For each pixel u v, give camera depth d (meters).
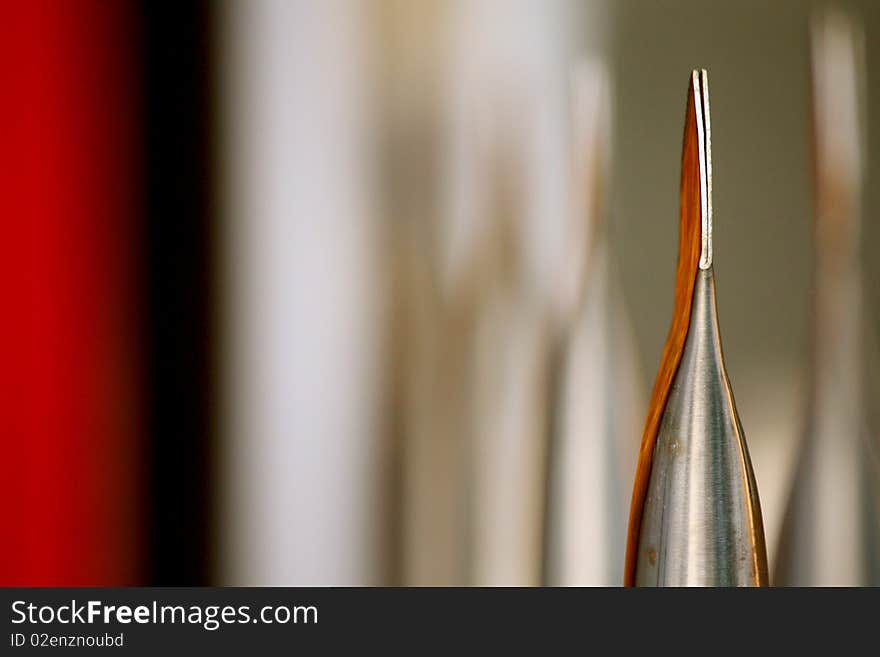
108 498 0.46
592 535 0.47
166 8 0.45
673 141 0.47
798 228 0.48
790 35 0.47
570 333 0.47
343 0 0.46
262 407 0.47
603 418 0.47
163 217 0.46
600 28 0.47
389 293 0.47
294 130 0.47
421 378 0.47
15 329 0.44
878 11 0.48
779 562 0.47
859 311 0.47
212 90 0.46
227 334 0.47
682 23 0.47
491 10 0.46
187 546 0.47
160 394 0.46
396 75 0.47
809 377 0.48
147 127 0.45
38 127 0.43
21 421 0.44
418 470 0.48
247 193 0.47
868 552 0.47
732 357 0.48
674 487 0.31
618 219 0.47
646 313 0.47
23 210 0.43
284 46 0.46
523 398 0.47
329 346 0.47
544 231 0.47
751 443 0.48
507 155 0.47
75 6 0.44
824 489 0.47
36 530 0.44
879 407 0.48
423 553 0.48
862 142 0.48
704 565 0.31
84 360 0.45
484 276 0.47
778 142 0.48
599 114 0.47
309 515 0.48
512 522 0.48
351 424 0.48
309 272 0.47
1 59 0.43
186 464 0.47
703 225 0.30
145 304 0.46
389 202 0.47
